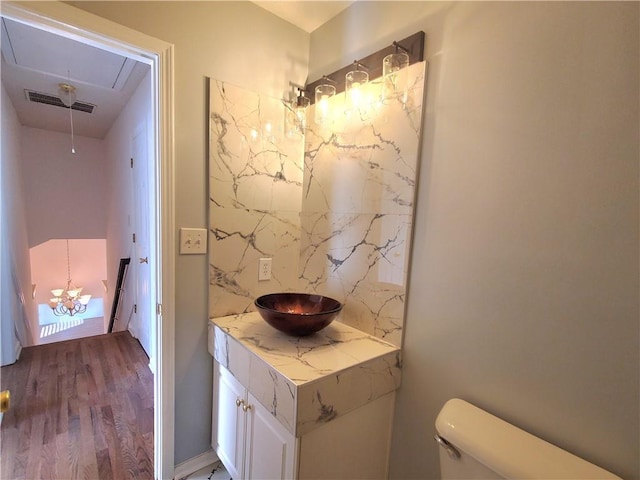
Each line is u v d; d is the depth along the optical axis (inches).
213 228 56.9
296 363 43.3
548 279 35.2
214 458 62.2
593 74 31.8
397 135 49.9
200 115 54.2
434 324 46.1
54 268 181.6
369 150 54.4
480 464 35.1
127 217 130.1
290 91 64.7
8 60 85.8
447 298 44.5
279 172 64.4
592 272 32.2
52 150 164.4
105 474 60.4
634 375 29.9
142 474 60.7
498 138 39.0
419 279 47.9
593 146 31.9
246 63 58.6
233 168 58.2
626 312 30.2
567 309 33.9
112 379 94.3
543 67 35.3
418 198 47.9
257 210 62.1
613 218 30.8
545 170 35.2
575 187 33.1
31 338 132.1
